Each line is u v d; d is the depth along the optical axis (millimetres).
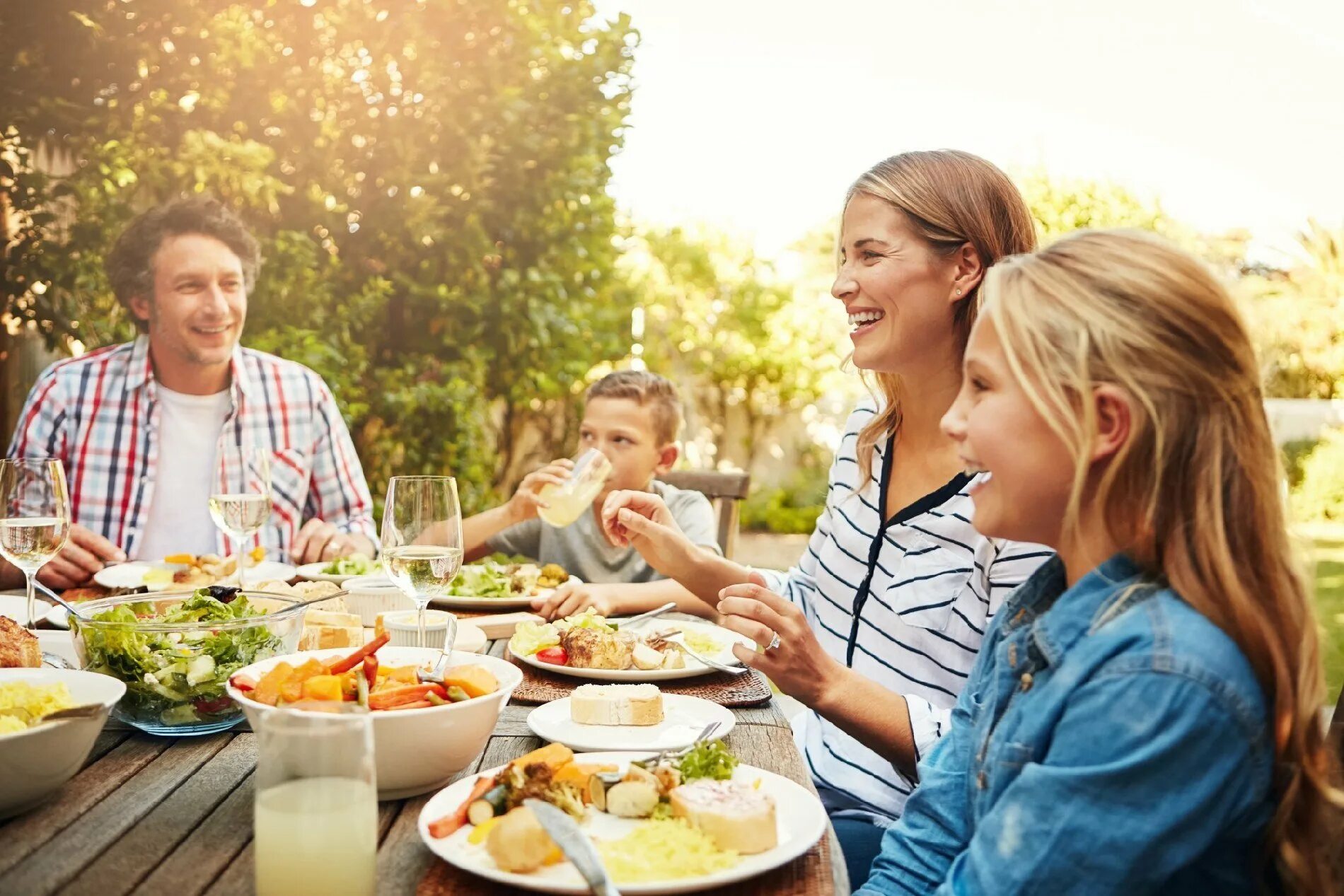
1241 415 1002
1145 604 991
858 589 1948
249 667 1296
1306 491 7355
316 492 3346
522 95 5582
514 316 5730
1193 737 915
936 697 1822
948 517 1817
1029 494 1062
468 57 5449
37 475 1796
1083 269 1044
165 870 993
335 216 5281
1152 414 992
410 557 1523
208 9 4824
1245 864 1002
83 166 4531
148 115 4730
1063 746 963
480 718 1183
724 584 2072
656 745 1319
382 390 5492
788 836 1052
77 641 1386
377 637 1281
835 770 1844
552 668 1695
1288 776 970
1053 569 1214
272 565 2541
